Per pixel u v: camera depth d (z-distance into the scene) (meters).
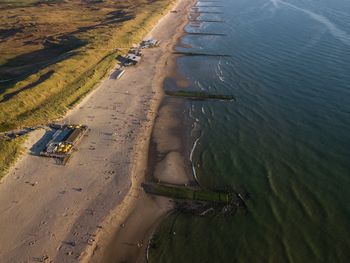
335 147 38.28
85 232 27.55
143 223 28.92
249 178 33.91
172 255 26.16
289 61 61.91
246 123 43.75
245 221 28.91
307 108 46.50
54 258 25.31
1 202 30.06
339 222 28.56
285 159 36.59
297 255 25.83
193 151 38.34
